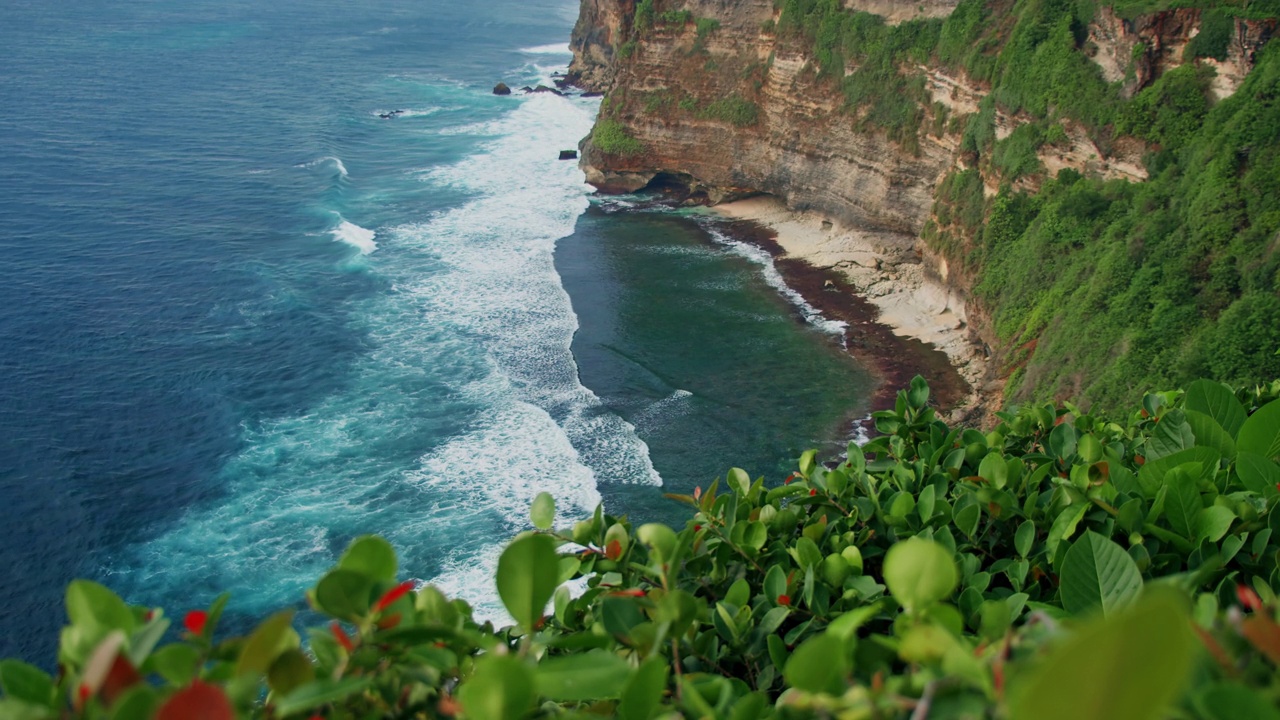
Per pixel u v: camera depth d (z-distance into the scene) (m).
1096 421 8.10
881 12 54.22
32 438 36.44
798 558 5.25
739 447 36.97
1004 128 44.78
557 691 3.12
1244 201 32.22
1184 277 32.47
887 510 6.13
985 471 6.18
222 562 30.84
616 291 50.72
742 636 4.59
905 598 3.05
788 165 59.47
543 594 3.27
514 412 38.88
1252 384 28.58
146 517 32.69
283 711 2.55
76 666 2.95
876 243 54.94
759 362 43.12
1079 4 41.97
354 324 46.34
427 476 34.84
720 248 56.59
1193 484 5.26
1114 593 4.17
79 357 42.31
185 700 2.04
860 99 54.34
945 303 46.97
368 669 3.18
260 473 35.00
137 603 29.27
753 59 60.81
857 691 2.60
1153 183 36.62
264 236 56.97
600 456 36.19
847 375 42.12
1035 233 40.75
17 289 48.16
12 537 31.59
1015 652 2.62
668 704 4.04
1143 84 38.25
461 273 52.78
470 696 2.61
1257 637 2.49
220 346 43.81
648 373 42.16
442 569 30.16
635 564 4.77
